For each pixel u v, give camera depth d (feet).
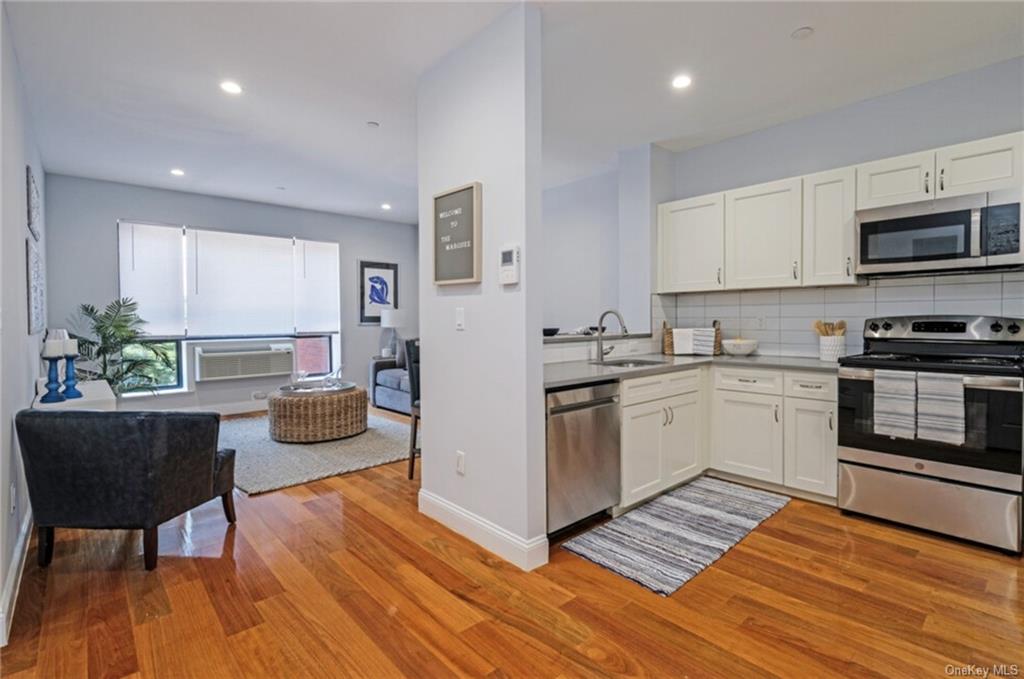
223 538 8.37
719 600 6.41
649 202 13.03
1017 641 5.51
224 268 19.03
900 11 7.45
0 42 6.34
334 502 10.02
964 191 8.64
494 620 6.07
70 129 11.85
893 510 8.46
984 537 7.60
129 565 7.45
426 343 9.27
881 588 6.61
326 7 7.23
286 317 20.72
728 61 8.93
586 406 8.32
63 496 7.22
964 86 9.32
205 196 18.53
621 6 7.27
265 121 11.55
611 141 12.84
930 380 7.97
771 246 11.09
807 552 7.63
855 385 8.80
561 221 17.01
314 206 20.72
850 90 10.07
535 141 7.31
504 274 7.47
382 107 10.80
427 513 9.29
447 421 8.80
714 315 13.16
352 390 15.62
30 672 5.21
